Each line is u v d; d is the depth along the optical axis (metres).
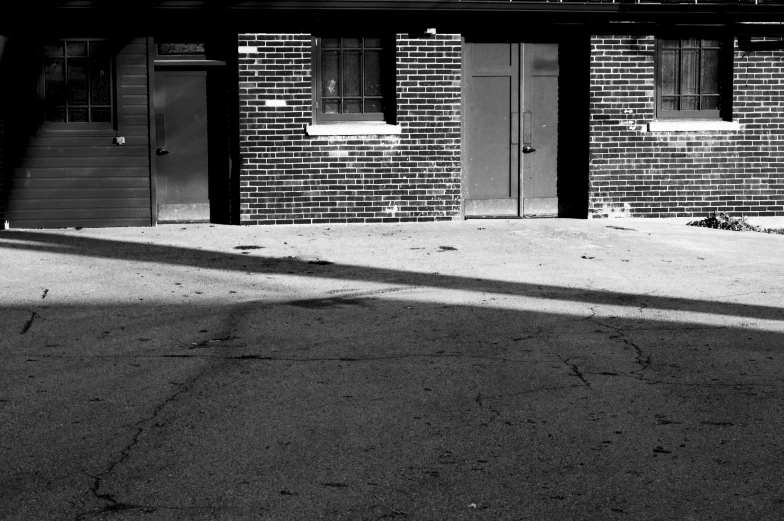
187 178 15.12
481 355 7.86
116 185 14.84
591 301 9.80
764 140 15.82
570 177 15.81
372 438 5.91
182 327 8.83
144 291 10.34
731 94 15.73
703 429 6.05
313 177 15.05
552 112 15.70
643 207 15.69
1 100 14.37
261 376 7.27
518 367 7.50
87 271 11.40
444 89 15.15
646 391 6.86
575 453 5.65
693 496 5.05
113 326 8.86
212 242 13.40
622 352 7.93
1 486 5.16
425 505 4.93
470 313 9.34
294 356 7.86
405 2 14.60
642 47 15.41
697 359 7.71
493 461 5.53
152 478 5.28
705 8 15.17
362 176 15.13
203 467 5.44
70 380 7.17
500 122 15.59
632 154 15.56
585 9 14.93
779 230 14.48
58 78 14.62
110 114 14.79
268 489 5.13
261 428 6.09
